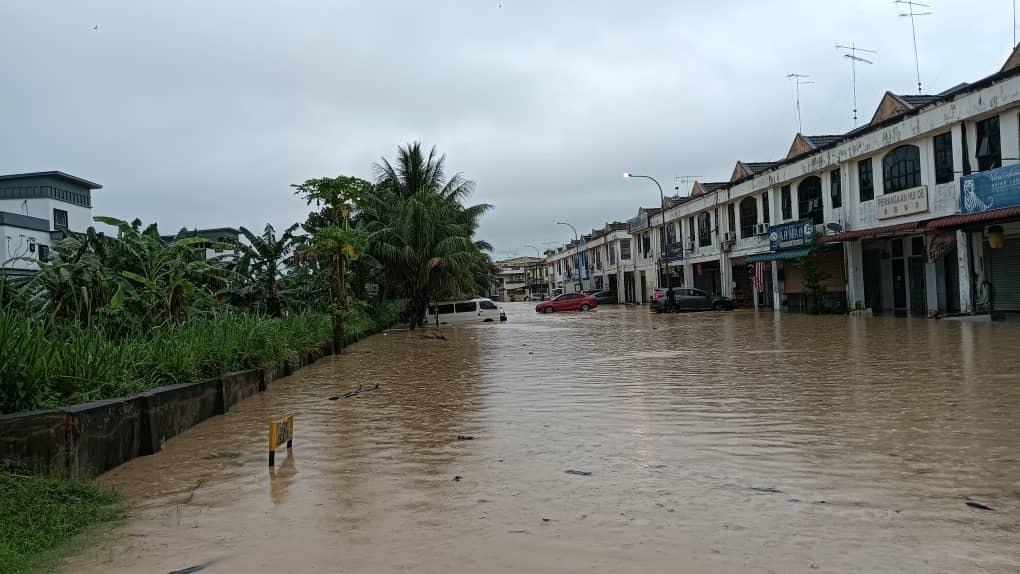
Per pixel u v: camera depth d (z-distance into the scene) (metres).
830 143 28.73
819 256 30.12
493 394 10.24
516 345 20.05
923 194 23.34
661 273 53.53
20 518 4.55
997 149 20.66
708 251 43.31
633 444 6.58
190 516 4.85
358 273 29.56
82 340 7.68
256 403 10.24
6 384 6.00
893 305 27.73
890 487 4.94
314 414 9.10
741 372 11.53
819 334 18.86
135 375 8.02
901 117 24.16
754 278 37.38
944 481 5.05
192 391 8.40
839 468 5.48
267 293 21.78
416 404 9.63
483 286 44.66
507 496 5.05
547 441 6.86
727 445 6.40
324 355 18.25
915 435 6.48
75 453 5.73
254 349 11.75
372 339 25.41
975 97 20.81
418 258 33.22
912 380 9.80
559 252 103.81
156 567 3.89
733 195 38.59
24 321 7.09
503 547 4.01
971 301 21.61
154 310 13.06
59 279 11.58
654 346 17.34
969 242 21.59
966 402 7.98
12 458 5.45
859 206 27.42
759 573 3.52
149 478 6.01
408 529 4.39
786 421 7.37
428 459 6.31
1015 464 5.43
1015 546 3.80
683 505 4.68
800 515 4.40
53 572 3.86
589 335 22.84
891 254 27.66
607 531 4.22
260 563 3.90
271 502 5.14
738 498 4.80
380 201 34.38
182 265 13.93
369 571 3.71
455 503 4.92
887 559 3.66
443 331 29.78
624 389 10.14
